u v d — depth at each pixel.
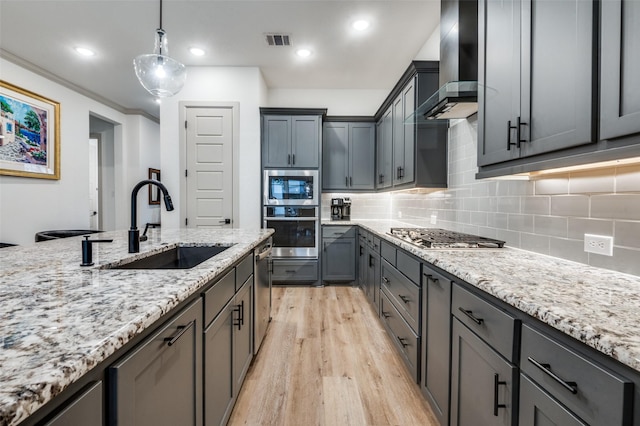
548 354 0.76
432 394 1.52
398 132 3.08
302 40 3.02
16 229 3.37
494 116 1.43
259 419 1.55
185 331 0.94
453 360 1.29
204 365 1.10
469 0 2.01
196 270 1.07
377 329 2.62
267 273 2.57
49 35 2.92
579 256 1.31
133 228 1.46
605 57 0.87
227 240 1.94
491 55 1.45
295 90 4.32
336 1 2.45
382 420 1.55
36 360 0.47
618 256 1.14
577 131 0.95
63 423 0.47
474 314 1.12
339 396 1.73
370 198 4.36
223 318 1.33
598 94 0.89
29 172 3.47
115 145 5.01
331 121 4.05
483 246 1.74
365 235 3.45
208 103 3.61
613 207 1.16
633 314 0.73
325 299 3.41
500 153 1.37
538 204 1.56
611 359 0.61
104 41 3.03
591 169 1.25
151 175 5.45
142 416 0.69
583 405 0.66
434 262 1.45
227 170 3.65
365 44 3.09
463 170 2.37
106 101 4.61
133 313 0.67
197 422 1.04
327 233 3.87
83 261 1.14
